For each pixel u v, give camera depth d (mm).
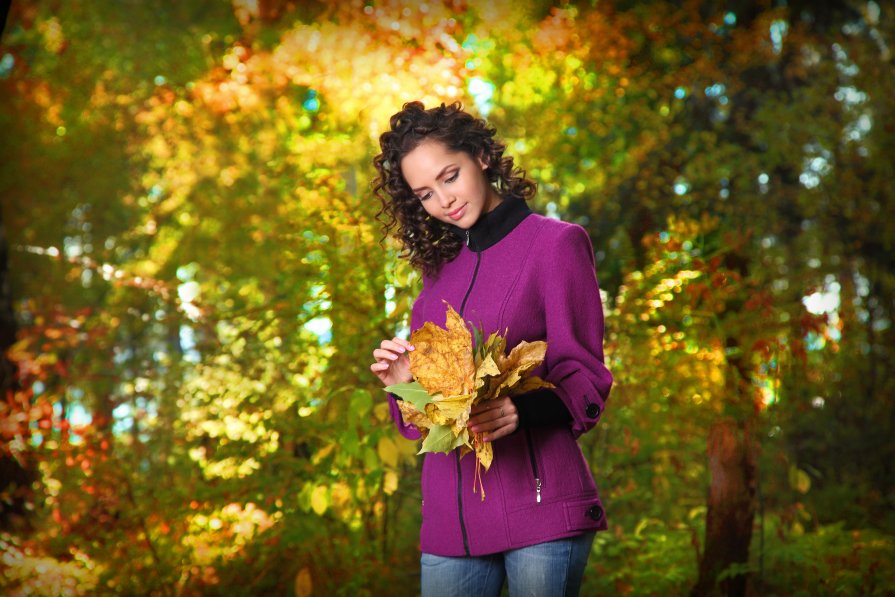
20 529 4781
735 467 3867
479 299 2172
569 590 2102
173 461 4887
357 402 3764
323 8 7176
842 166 6328
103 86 8766
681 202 6277
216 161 8727
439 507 2193
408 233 2283
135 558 4160
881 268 6387
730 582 3830
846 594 3711
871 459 5523
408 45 6504
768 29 6703
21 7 8680
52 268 8531
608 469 4535
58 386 6023
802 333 4156
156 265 9000
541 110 6969
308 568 3904
